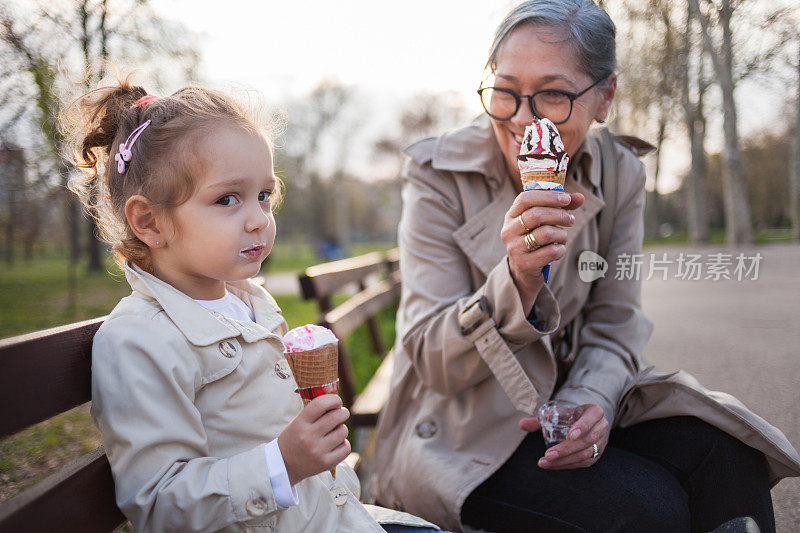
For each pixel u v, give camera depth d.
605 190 2.09
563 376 2.12
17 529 0.97
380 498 2.11
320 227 46.53
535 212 1.42
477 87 1.99
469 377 1.83
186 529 1.12
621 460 1.74
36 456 2.36
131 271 1.36
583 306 2.20
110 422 1.16
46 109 3.79
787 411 2.87
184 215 1.32
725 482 1.74
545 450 1.84
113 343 1.20
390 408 2.14
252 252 1.37
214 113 1.35
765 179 13.16
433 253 2.03
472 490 1.77
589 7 1.80
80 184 1.58
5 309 6.77
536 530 1.74
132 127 1.39
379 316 7.08
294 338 1.23
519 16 1.76
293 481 1.17
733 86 5.45
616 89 1.96
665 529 1.59
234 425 1.31
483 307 1.68
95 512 1.18
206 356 1.30
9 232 6.23
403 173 2.18
